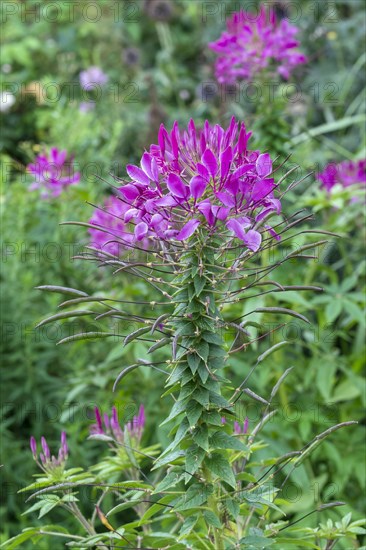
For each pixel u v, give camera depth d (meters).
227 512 2.03
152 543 2.21
